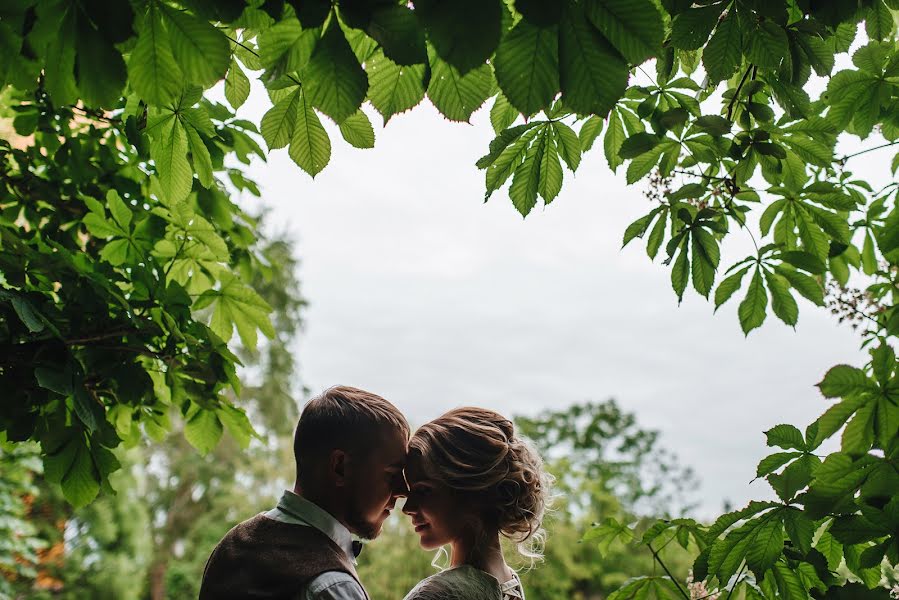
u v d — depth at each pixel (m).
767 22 1.58
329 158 1.36
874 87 1.99
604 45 1.01
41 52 1.16
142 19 1.15
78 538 10.48
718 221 2.19
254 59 1.63
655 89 2.05
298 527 1.91
